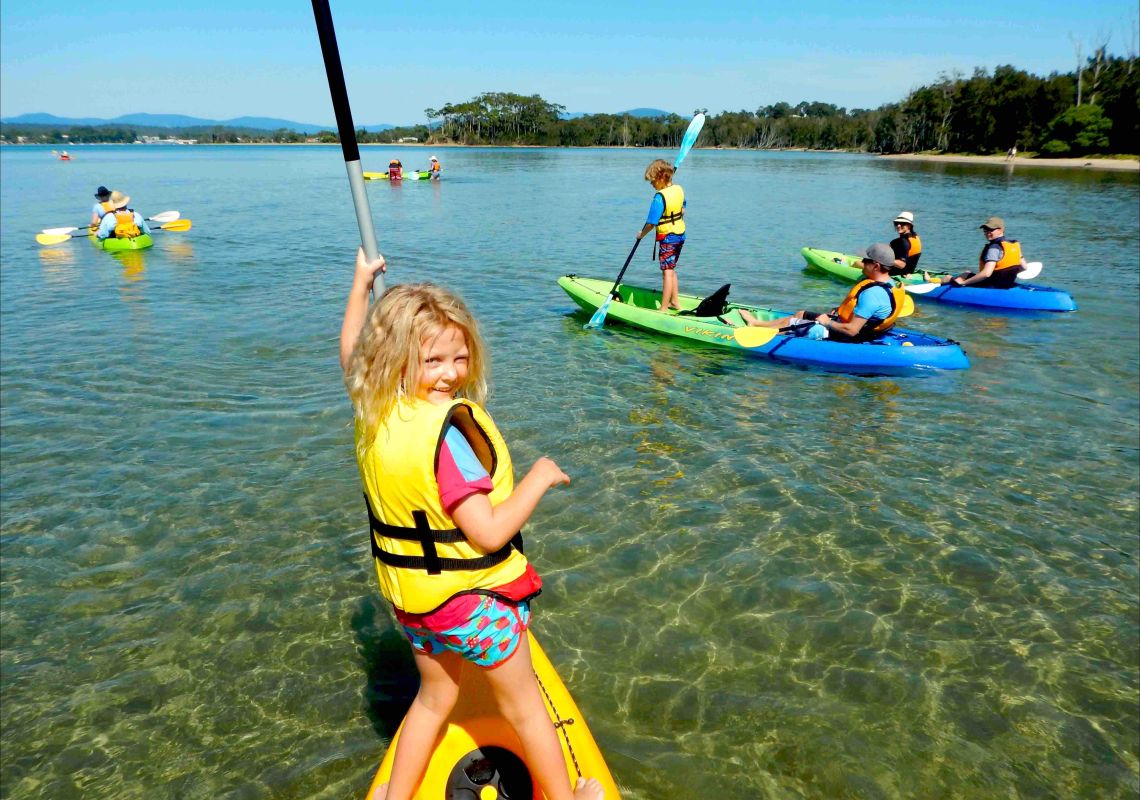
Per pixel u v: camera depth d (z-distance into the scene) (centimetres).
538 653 275
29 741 290
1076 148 5994
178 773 276
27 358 733
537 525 438
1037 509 463
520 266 1292
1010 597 378
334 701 310
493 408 614
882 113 9606
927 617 363
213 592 378
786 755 285
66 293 1034
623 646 342
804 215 2086
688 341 831
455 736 222
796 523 443
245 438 552
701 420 599
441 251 1445
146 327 850
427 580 177
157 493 472
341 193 2830
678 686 319
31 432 561
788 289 1118
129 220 1420
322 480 490
